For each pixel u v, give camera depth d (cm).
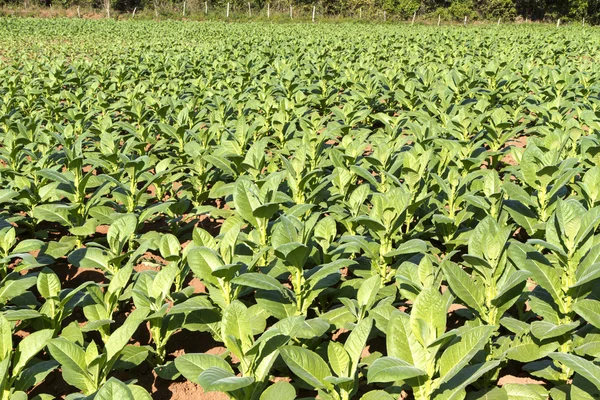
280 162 702
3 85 1191
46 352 381
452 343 268
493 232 337
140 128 780
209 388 233
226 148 651
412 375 234
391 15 5159
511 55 1800
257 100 994
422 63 1664
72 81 1261
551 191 453
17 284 373
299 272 351
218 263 337
